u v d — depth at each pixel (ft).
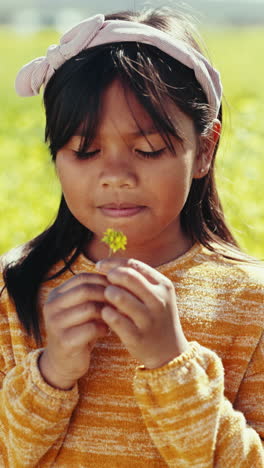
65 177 7.45
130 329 6.68
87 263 8.29
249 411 7.70
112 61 7.22
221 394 7.06
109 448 7.48
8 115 39.50
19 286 8.21
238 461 7.09
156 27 8.04
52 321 6.96
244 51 86.94
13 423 7.29
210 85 7.81
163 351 6.84
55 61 7.56
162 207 7.23
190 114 7.48
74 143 7.27
